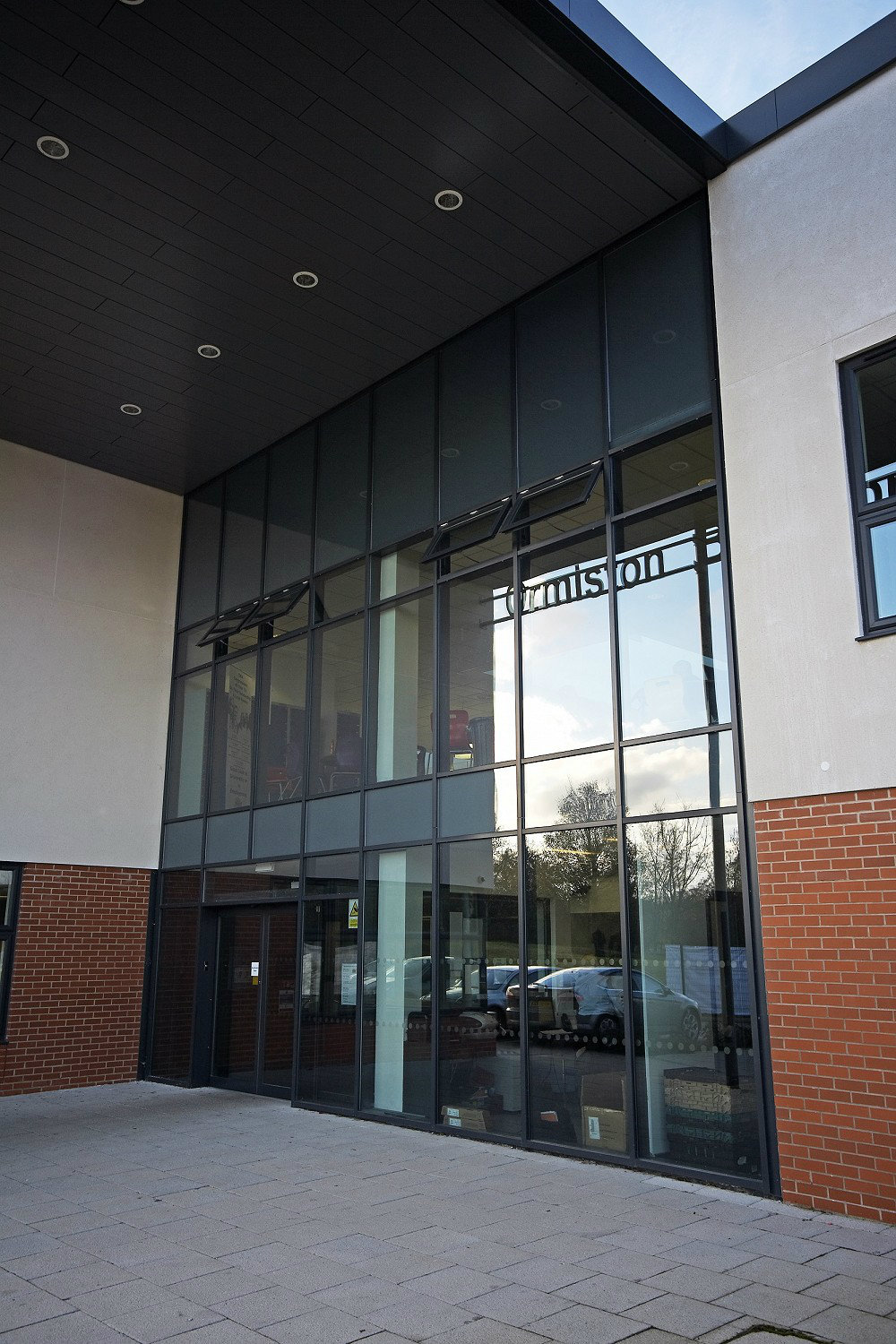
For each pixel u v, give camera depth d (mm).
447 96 8180
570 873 9203
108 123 8461
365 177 9047
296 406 13141
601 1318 5062
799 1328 4914
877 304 7738
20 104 8250
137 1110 11672
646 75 8305
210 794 14133
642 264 9695
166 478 15391
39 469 14438
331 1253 6184
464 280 10523
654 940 8453
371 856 11320
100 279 10469
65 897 13875
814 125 8375
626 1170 8203
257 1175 8305
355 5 7363
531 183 9109
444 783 10602
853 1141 6934
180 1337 4895
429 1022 10281
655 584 9031
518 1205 7211
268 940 12945
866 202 7930
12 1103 12289
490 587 10586
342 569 12617
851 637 7461
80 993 13812
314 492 13289
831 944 7254
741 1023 7766
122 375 12320
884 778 7129
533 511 10266
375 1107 10766
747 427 8414
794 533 7949
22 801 13633
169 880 14586
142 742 15000
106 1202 7469
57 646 14273
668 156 8789
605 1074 8602
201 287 10602
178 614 15586
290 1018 12352
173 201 9352
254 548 14242
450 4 7344
